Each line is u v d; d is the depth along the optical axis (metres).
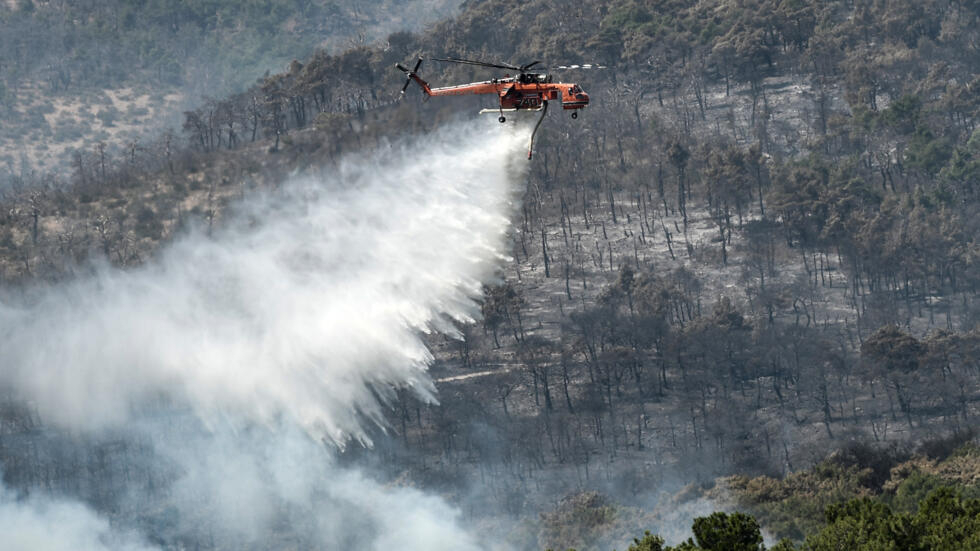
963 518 165.88
